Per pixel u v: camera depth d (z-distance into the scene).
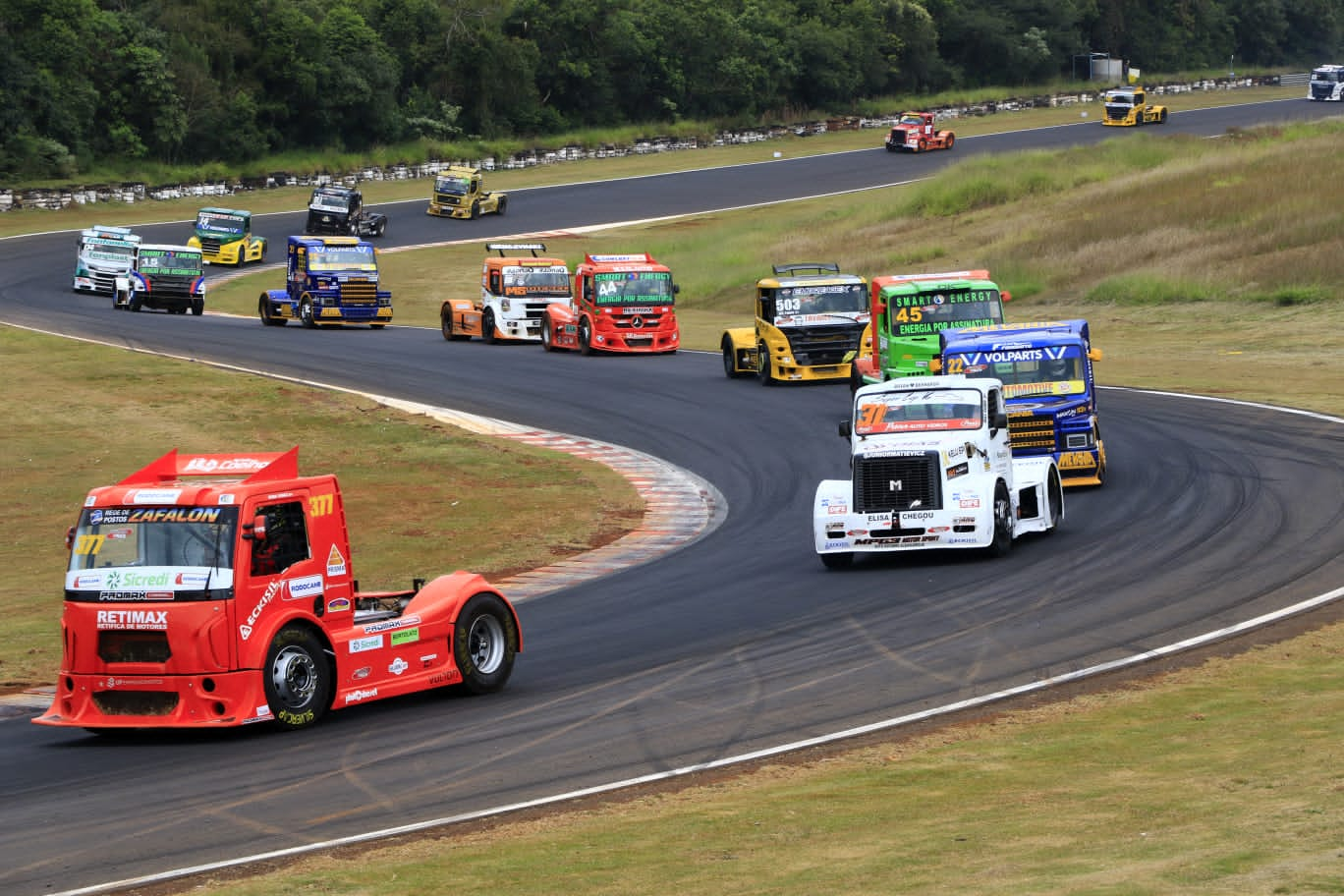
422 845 15.34
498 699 22.47
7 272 105.75
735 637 25.77
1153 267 80.38
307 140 170.88
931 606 27.09
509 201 151.88
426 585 23.38
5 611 31.52
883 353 48.34
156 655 20.38
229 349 72.38
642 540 36.81
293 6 172.25
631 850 14.61
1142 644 23.44
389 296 83.94
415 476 45.91
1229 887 11.36
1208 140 128.62
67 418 55.72
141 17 162.88
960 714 20.11
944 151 178.00
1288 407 47.19
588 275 70.94
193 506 20.61
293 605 20.88
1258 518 32.59
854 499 31.19
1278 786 15.05
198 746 20.41
